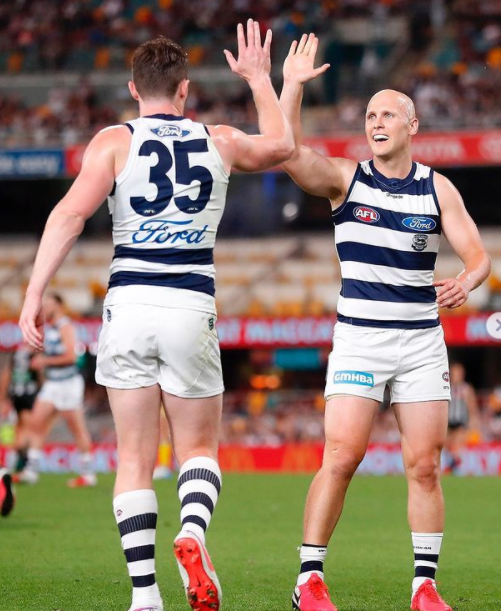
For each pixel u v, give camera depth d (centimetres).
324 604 963
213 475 841
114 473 3269
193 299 838
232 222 5253
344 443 983
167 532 1688
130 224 838
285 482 2866
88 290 4825
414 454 996
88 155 836
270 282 4788
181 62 883
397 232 996
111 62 5750
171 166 841
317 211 5225
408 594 1126
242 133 879
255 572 1291
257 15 5959
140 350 829
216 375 859
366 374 988
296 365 4612
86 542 1561
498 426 3828
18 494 2409
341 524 1861
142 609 826
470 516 1997
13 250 5247
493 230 5047
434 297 1014
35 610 1005
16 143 4916
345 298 1008
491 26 5834
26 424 2683
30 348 798
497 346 4725
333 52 5703
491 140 4231
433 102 5041
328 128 4600
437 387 994
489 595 1123
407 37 5875
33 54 5784
